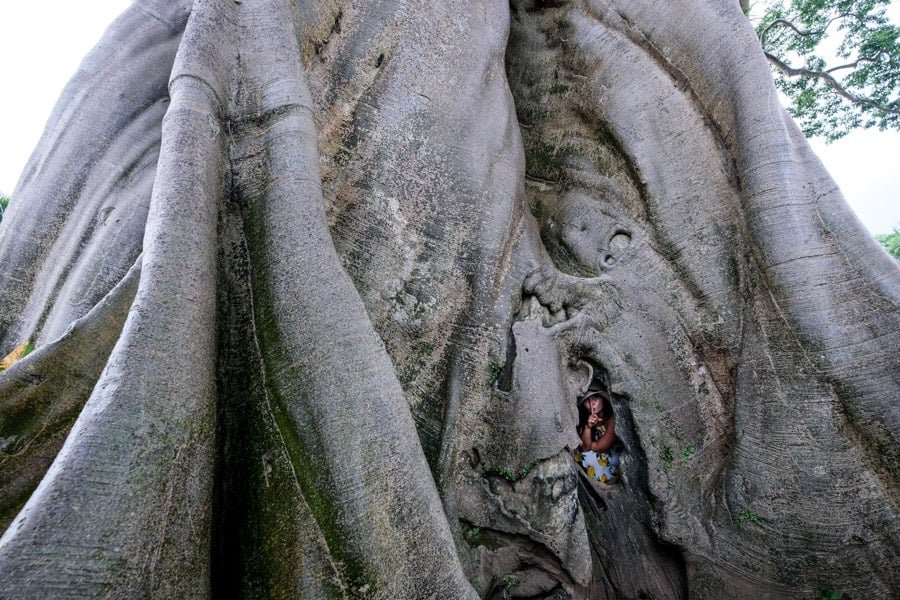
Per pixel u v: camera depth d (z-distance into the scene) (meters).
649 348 4.02
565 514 3.28
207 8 3.00
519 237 4.08
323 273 2.44
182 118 2.56
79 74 4.34
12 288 3.87
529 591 3.18
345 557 1.95
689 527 3.58
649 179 4.43
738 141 4.05
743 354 3.78
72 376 2.37
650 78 4.65
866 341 3.35
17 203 4.12
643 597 3.56
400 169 3.69
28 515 1.52
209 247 2.35
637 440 3.80
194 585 1.74
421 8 4.16
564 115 5.22
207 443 1.98
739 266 3.96
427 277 3.57
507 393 3.48
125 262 3.79
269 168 2.68
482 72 4.39
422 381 3.40
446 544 2.21
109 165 4.14
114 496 1.63
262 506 2.04
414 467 2.26
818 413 3.39
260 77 2.95
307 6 3.48
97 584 1.49
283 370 2.24
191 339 2.06
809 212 3.67
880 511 3.22
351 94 3.69
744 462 3.58
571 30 5.16
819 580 3.30
